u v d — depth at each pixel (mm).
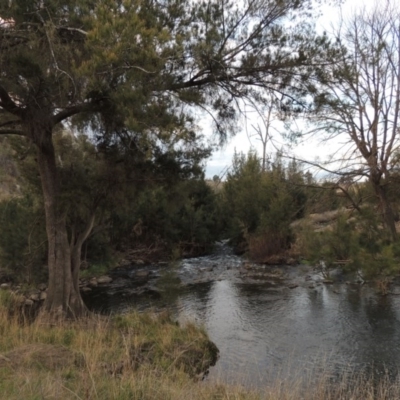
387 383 6926
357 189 15883
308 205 16906
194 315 11297
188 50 7609
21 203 14547
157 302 12820
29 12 6215
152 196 20156
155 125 6840
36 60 6449
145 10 6859
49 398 3920
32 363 5633
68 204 9516
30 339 7098
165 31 6254
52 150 9438
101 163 10156
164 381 5238
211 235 22828
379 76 14695
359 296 12633
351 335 9406
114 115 7746
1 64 6547
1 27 6441
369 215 12398
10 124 9453
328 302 12164
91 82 6262
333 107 9148
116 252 19891
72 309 9375
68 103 7719
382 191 14672
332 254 13156
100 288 14969
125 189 10273
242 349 8719
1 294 11219
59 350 6352
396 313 10852
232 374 7371
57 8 6324
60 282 9344
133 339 7633
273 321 10625
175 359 6773
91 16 6176
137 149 8969
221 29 7945
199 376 7039
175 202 11500
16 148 11711
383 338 9148
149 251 21234
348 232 12906
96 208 10336
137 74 6375
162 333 8312
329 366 7746
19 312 9781
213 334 9703
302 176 16703
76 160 10625
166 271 13992
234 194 23344
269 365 7844
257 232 20984
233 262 19969
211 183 23438
